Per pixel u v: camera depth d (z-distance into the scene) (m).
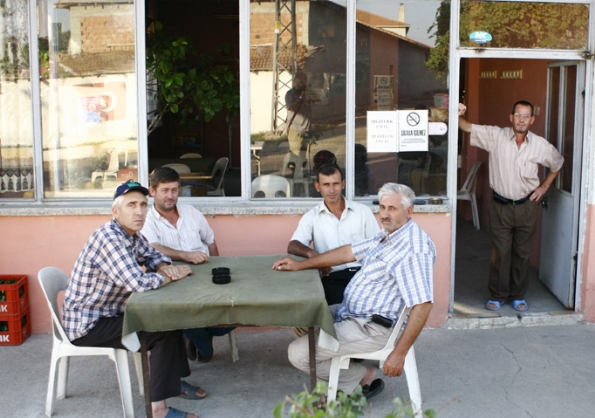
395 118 5.18
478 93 9.05
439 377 4.49
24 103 5.11
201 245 4.62
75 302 3.81
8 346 4.96
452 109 5.18
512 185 5.42
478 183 9.06
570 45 5.21
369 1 5.06
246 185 5.18
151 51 5.52
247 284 3.79
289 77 5.11
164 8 6.30
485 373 4.55
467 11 5.12
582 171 5.34
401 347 3.57
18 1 5.02
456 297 5.95
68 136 5.14
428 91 5.17
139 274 3.66
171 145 6.18
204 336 4.50
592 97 5.22
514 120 5.39
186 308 3.47
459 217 9.66
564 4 5.15
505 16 5.14
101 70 5.11
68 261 5.10
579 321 5.46
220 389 4.32
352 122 5.15
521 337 5.17
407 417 2.65
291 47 5.09
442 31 5.11
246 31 5.06
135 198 3.76
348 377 4.00
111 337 3.79
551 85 5.95
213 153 6.30
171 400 4.17
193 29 6.84
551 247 5.98
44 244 5.08
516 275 5.59
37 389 4.31
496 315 5.43
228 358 4.80
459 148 9.55
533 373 4.55
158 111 5.61
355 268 4.59
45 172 5.16
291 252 4.50
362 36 5.09
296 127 5.16
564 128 5.67
